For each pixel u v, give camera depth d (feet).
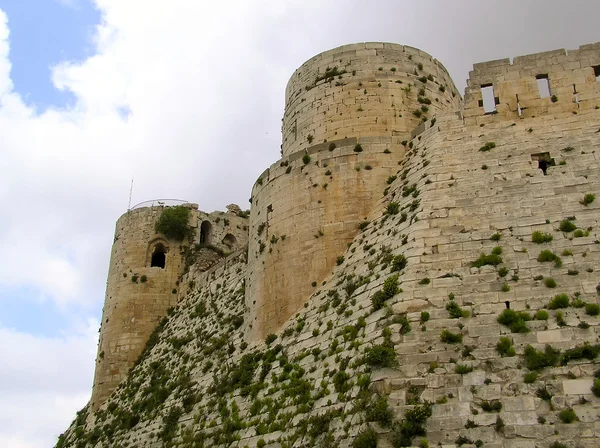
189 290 152.25
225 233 170.50
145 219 161.99
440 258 65.51
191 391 102.58
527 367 52.90
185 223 162.20
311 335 76.23
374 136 90.68
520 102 79.56
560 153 72.38
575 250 61.46
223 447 77.05
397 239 72.90
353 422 56.39
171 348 133.28
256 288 93.20
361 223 84.74
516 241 64.39
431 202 72.23
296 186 92.22
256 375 82.48
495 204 69.10
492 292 60.29
